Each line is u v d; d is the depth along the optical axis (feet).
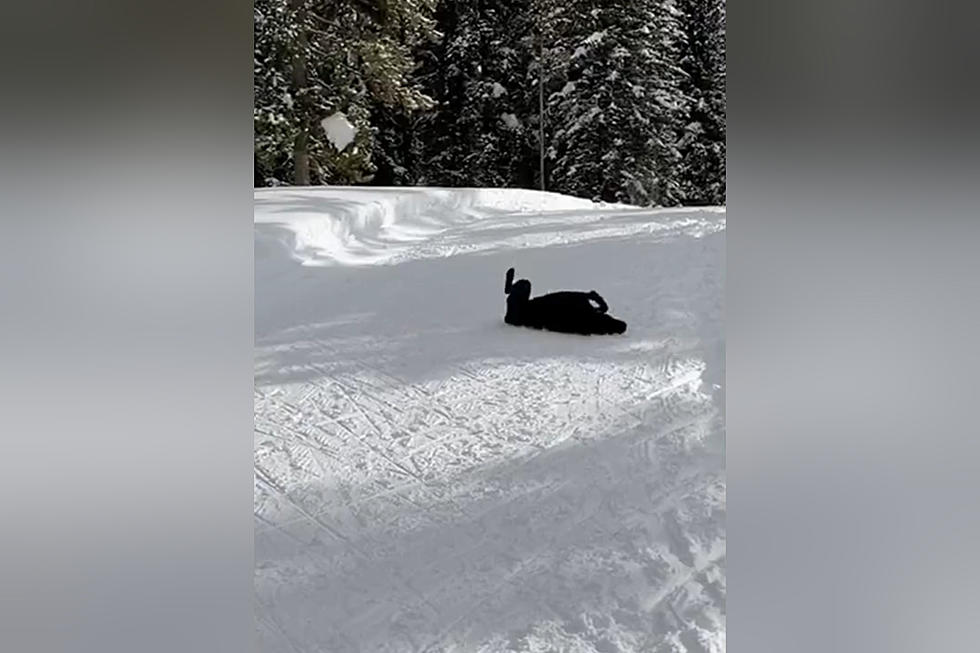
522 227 49.90
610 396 19.84
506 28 102.89
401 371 22.18
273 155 60.80
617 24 90.53
